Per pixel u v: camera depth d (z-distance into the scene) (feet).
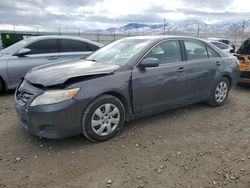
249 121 16.24
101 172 10.32
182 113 17.31
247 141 13.32
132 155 11.62
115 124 13.17
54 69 13.25
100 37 97.19
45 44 23.53
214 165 10.91
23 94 12.40
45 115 11.31
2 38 52.70
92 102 12.16
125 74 13.23
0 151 11.81
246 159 11.48
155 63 13.48
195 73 16.46
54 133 11.63
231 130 14.73
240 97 22.11
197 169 10.59
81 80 12.01
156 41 15.02
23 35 53.21
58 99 11.36
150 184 9.59
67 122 11.60
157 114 16.94
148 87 14.11
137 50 14.43
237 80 19.93
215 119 16.42
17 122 15.26
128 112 13.74
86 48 25.73
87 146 12.36
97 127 12.62
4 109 17.94
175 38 16.02
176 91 15.61
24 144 12.50
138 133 13.93
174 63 15.42
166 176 10.08
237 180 9.92
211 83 17.80
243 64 24.20
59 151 11.89
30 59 22.61
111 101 12.73
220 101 18.92
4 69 21.47
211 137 13.70
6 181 9.68
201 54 17.29
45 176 10.02
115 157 11.43
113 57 14.94
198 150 12.19
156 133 14.01
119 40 17.31
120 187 9.41
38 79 12.15
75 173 10.23
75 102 11.58
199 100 17.53
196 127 15.01
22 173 10.19
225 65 18.56
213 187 9.48
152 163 10.98
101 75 12.57
